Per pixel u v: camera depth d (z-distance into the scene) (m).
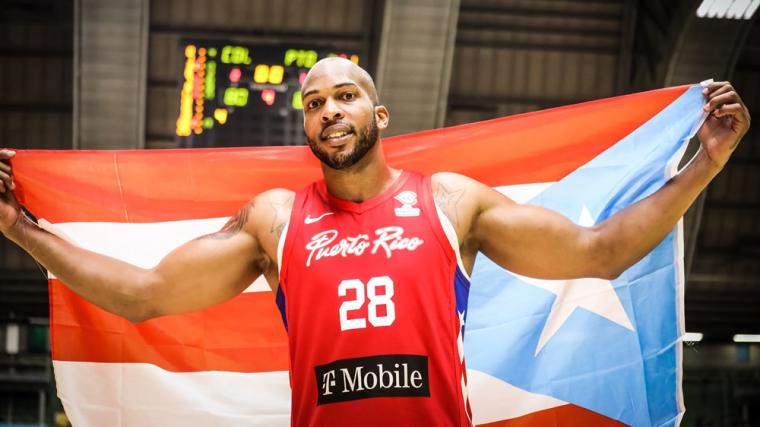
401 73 9.82
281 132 10.51
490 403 3.14
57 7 10.81
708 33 10.22
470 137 3.28
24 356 12.38
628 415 3.12
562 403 3.13
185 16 10.56
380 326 2.44
